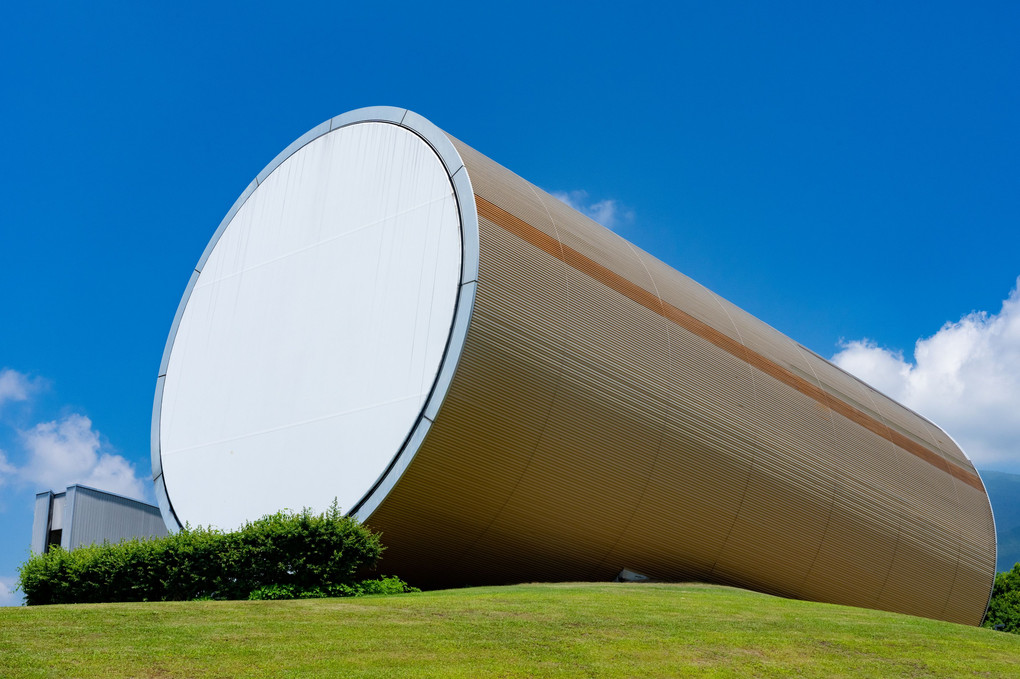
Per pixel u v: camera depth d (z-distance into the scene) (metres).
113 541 29.33
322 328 23.33
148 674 10.74
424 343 20.33
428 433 19.14
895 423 30.16
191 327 27.55
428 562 20.91
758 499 24.34
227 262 27.45
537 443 20.23
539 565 22.06
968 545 29.88
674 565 23.67
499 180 22.48
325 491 21.22
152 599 18.66
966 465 32.25
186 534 19.00
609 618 15.34
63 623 12.90
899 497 28.03
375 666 11.60
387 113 24.39
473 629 13.80
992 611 33.84
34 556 19.61
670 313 24.03
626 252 24.98
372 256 22.83
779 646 14.45
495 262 20.25
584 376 20.84
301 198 25.97
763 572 25.14
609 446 21.31
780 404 25.72
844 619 17.38
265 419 23.81
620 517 22.08
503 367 19.61
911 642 15.52
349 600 16.19
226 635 12.66
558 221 23.03
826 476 26.02
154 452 26.70
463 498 20.00
